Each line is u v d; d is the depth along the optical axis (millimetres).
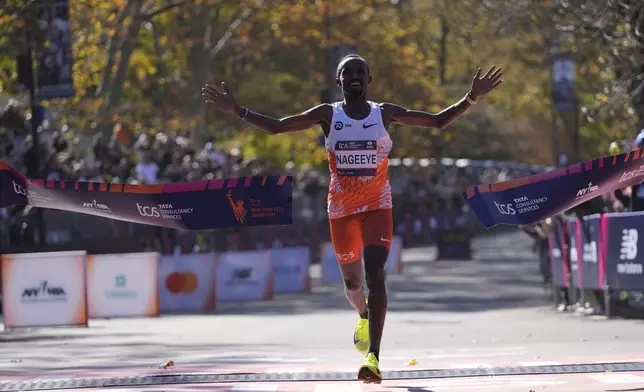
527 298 36406
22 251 35156
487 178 33000
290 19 65000
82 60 54469
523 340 21609
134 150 46406
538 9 38250
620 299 26688
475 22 47062
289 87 74750
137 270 31734
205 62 67688
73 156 43000
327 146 14422
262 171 51594
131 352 21078
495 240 82062
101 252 35844
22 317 27781
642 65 33406
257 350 20953
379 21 69000
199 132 67250
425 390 13758
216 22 67625
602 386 13711
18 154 38062
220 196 15664
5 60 42500
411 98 71188
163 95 69625
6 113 38250
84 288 27969
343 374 15328
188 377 15289
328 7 65438
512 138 112000
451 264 57094
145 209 15781
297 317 30609
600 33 34031
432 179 74312
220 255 38812
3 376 16688
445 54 76438
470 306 33625
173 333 25969
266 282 38750
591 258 27453
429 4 58156
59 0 38469
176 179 44781
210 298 35312
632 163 16219
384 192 14352
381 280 13984
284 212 15680
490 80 14445
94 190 15914
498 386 13961
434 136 77688
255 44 67000
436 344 21484
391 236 14391
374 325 13852
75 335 26016
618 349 18625
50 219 38031
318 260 59125
